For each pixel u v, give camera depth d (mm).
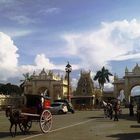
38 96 24234
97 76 137750
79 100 104688
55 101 65625
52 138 20891
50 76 127188
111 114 40875
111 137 21203
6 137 21562
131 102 48875
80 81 126938
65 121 36875
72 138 20812
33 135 22703
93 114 55875
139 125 30688
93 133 23703
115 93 127062
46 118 24484
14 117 22656
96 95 128750
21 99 25484
